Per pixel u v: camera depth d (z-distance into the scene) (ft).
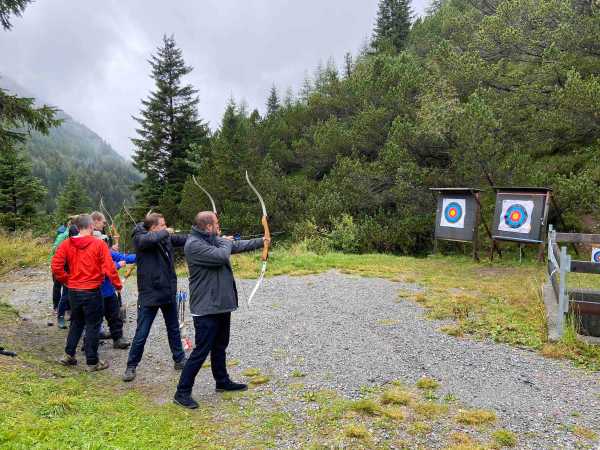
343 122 84.23
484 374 14.21
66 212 126.62
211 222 12.28
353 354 16.11
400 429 10.70
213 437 10.39
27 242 43.11
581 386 13.32
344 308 22.57
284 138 99.81
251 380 14.01
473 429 10.73
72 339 15.24
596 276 27.89
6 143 32.94
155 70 91.91
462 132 42.52
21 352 15.78
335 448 9.85
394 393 12.55
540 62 49.83
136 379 14.47
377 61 82.48
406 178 48.62
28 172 80.28
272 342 17.74
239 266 35.01
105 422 10.51
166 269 14.58
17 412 10.12
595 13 42.39
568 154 45.03
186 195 71.61
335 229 51.29
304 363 15.34
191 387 12.24
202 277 12.07
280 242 56.80
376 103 72.95
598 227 37.68
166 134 91.30
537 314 19.79
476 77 52.29
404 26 145.07
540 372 14.38
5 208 80.07
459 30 65.62
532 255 38.70
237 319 21.18
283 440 10.25
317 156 80.84
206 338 12.09
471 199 37.32
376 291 26.13
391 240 47.19
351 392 12.87
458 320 19.92
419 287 26.99
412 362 15.25
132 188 92.02
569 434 10.55
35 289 29.12
